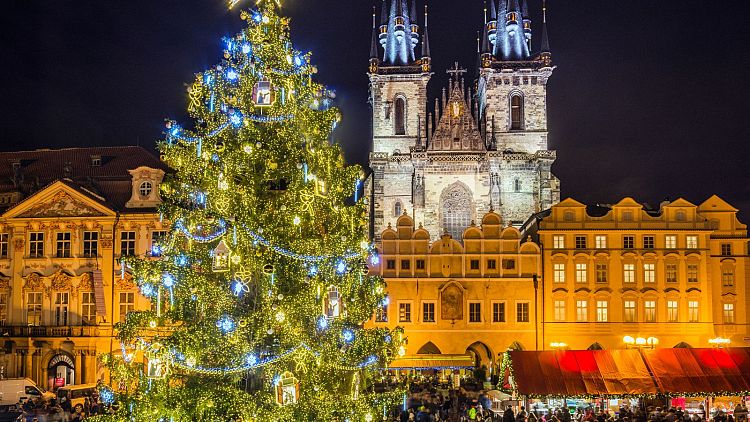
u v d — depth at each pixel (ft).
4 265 281.74
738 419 176.86
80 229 278.87
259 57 124.47
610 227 299.17
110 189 289.33
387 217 414.62
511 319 296.51
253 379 127.54
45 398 203.31
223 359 118.73
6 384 219.82
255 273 120.78
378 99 434.71
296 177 123.44
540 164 407.03
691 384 176.14
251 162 123.44
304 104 127.44
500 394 194.39
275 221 123.24
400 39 453.17
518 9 445.37
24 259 280.51
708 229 298.56
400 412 179.11
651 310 296.92
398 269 298.76
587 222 300.20
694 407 193.57
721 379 177.37
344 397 127.85
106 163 304.30
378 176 416.67
